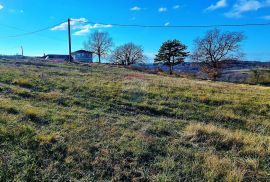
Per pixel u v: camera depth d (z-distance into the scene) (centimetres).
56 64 3722
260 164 737
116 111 1254
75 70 2970
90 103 1329
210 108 1415
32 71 2414
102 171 652
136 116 1191
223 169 673
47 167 650
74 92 1569
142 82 2131
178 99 1567
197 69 6812
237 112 1381
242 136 941
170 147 805
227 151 816
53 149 725
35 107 1117
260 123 1213
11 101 1186
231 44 6091
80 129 888
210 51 6188
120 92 1625
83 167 663
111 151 746
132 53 8419
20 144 736
